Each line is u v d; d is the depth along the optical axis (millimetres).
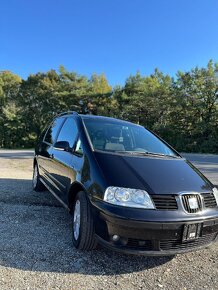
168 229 3172
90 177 3617
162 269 3430
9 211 5160
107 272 3279
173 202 3279
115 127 4969
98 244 3648
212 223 3422
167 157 4453
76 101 38344
